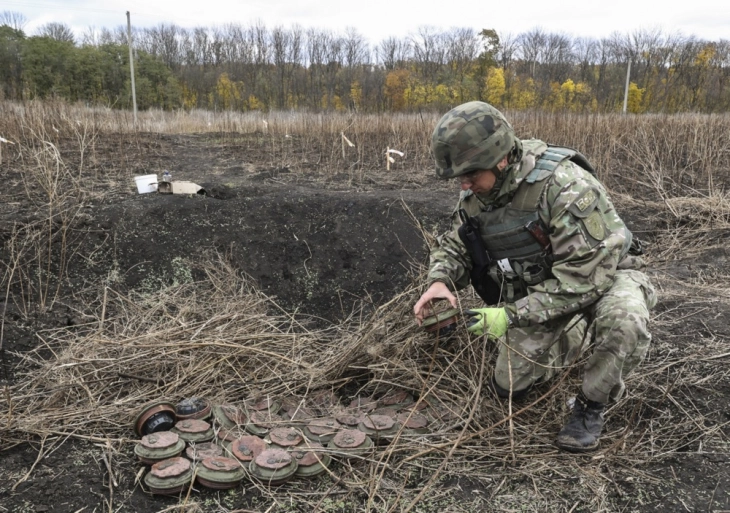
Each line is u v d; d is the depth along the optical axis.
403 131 10.38
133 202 5.01
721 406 2.79
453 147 2.29
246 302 4.07
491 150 2.29
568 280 2.30
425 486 2.28
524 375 2.71
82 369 3.08
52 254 4.32
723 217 5.84
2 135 7.77
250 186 5.64
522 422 2.71
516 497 2.24
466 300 3.48
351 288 4.55
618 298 2.30
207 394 2.99
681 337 3.46
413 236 4.89
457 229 2.75
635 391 2.92
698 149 8.43
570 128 9.18
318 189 5.84
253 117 15.03
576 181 2.32
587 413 2.45
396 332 3.19
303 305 4.44
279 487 2.29
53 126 8.35
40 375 3.07
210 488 2.27
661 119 10.36
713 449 2.49
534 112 10.77
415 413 2.76
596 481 2.30
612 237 2.30
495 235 2.51
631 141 8.74
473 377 2.88
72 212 4.75
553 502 2.20
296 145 10.01
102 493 2.24
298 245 4.78
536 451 2.51
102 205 4.98
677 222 5.84
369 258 4.73
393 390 3.05
